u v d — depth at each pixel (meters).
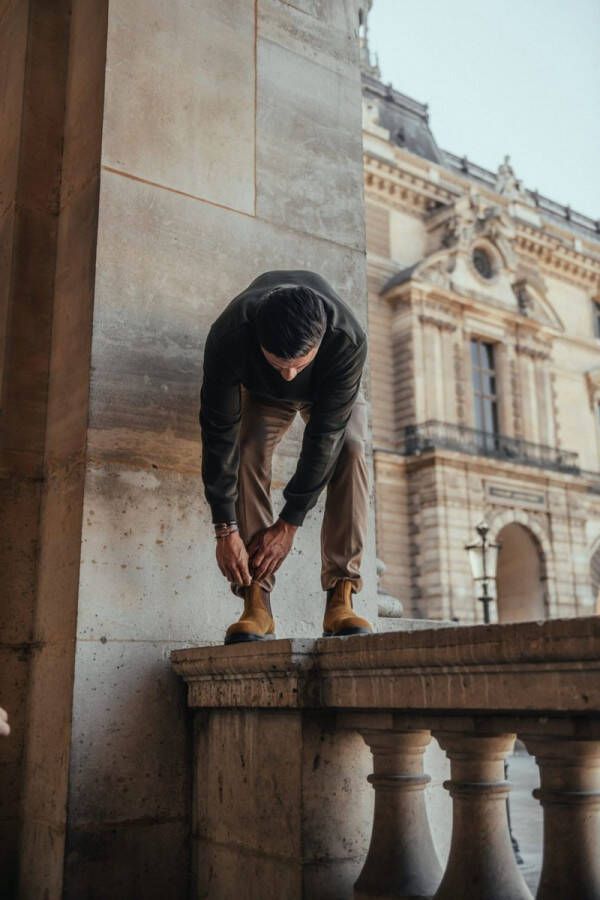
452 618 24.89
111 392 2.86
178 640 2.83
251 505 2.67
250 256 3.28
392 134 36.12
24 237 3.20
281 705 2.32
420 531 25.81
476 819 1.92
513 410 29.98
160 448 2.92
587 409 34.62
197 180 3.21
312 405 2.46
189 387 3.02
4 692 2.86
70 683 2.64
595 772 1.75
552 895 1.69
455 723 1.96
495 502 27.02
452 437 27.38
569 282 36.00
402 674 2.02
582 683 1.60
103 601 2.71
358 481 2.64
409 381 27.42
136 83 3.14
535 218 35.25
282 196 3.42
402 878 2.07
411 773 2.17
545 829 1.74
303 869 2.22
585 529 30.05
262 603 2.64
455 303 28.91
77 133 3.22
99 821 2.59
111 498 2.79
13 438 3.03
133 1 3.20
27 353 3.12
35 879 2.66
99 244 2.94
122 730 2.67
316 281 2.53
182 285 3.08
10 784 2.82
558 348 34.38
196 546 2.93
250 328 2.34
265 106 3.46
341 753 2.34
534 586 28.41
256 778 2.45
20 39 3.42
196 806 2.72
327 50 3.73
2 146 3.42
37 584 2.96
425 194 30.42
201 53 3.32
